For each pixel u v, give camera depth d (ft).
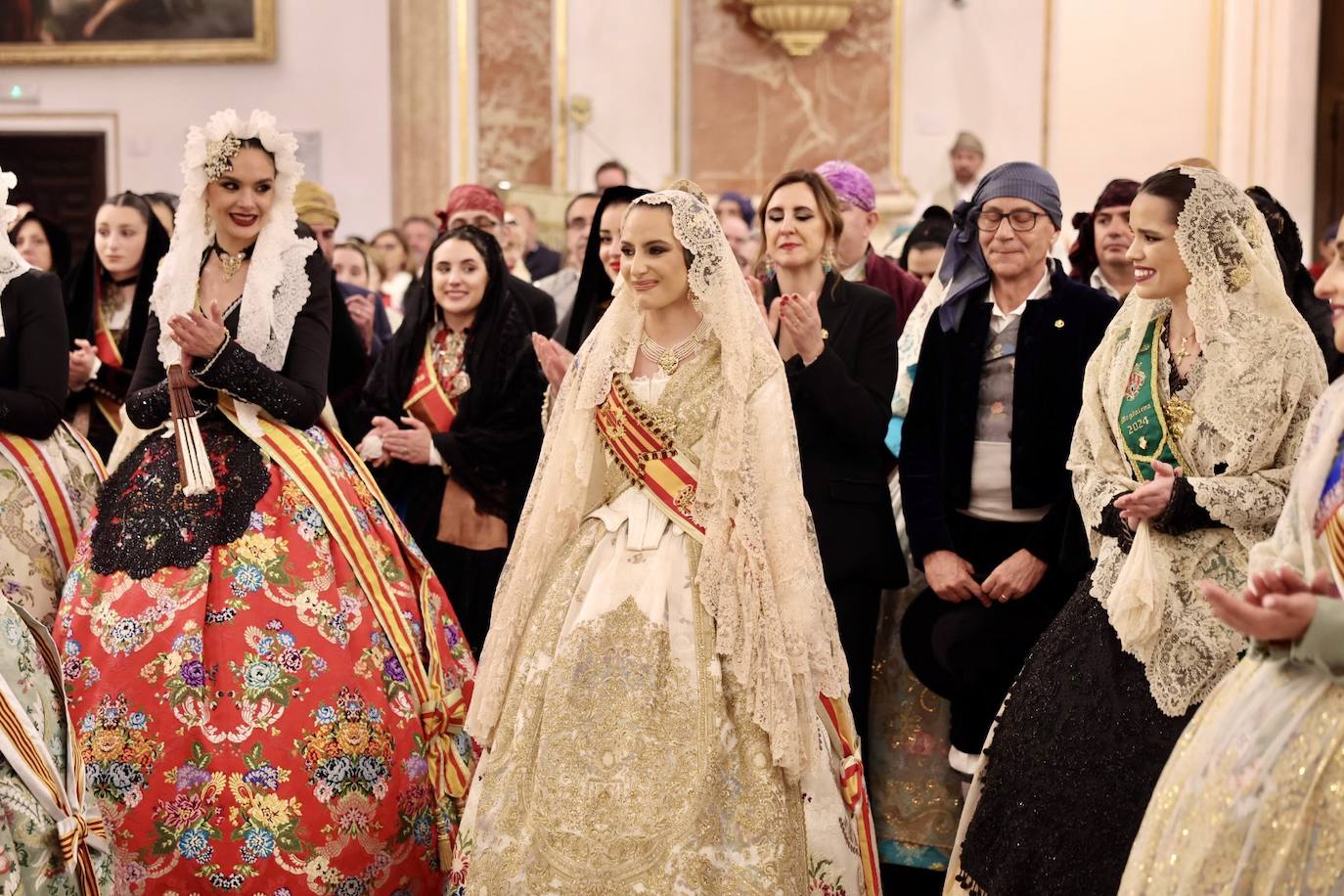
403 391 17.04
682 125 39.70
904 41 39.06
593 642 11.44
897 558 14.28
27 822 9.86
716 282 11.93
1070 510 13.20
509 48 39.37
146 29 40.50
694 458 11.97
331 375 15.06
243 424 13.47
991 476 13.97
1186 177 11.28
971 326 14.08
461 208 20.84
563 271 22.99
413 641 13.47
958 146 36.68
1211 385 11.19
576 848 10.94
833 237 14.96
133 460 13.58
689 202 12.02
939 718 14.93
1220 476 11.07
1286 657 8.57
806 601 11.66
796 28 38.73
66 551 14.19
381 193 39.96
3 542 13.74
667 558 11.74
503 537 16.46
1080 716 11.22
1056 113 38.91
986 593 13.51
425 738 13.28
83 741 12.40
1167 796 8.97
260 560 12.96
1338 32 38.60
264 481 13.29
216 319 13.15
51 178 41.27
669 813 10.99
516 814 11.21
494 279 16.88
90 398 16.61
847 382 13.89
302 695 12.61
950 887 12.07
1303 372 11.06
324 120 40.06
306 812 12.39
